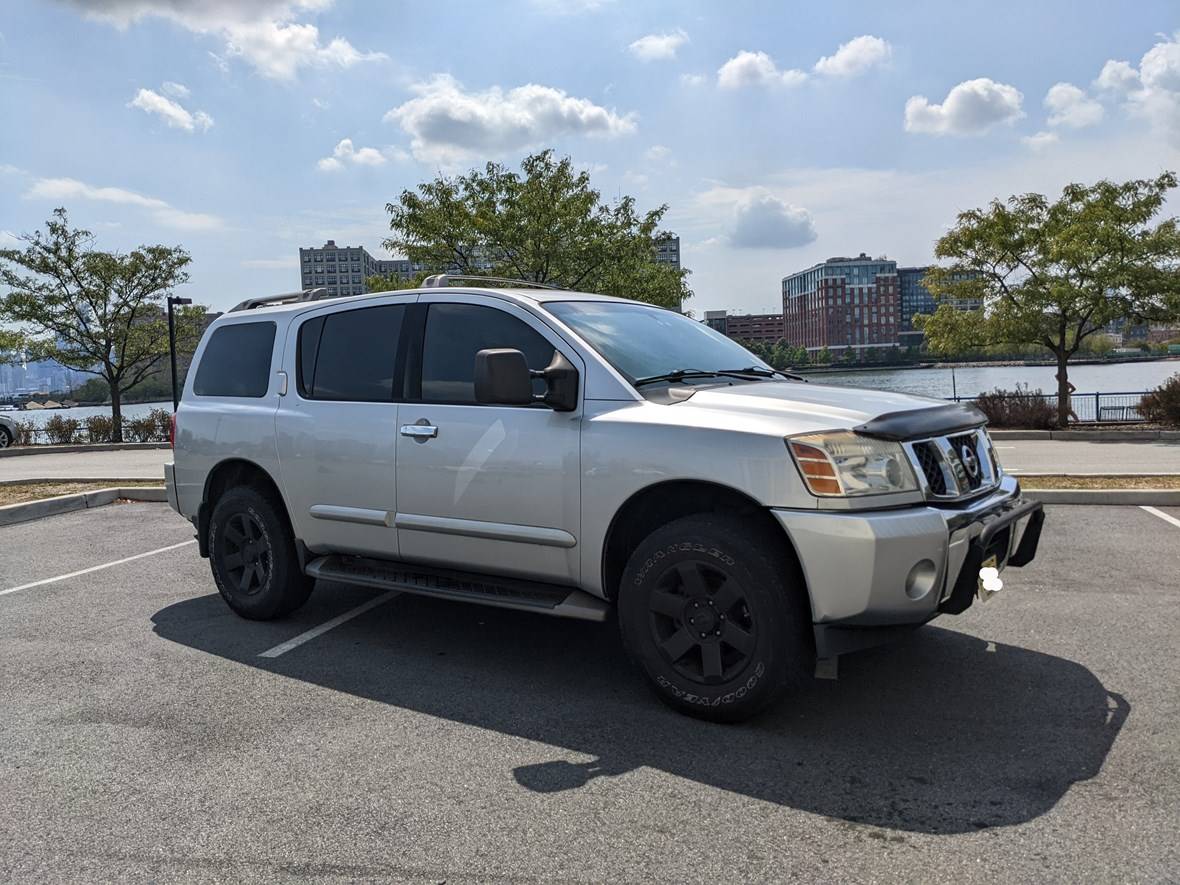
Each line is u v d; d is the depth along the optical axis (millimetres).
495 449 4352
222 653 4965
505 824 2998
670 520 4211
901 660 4582
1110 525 8094
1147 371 31297
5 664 4836
